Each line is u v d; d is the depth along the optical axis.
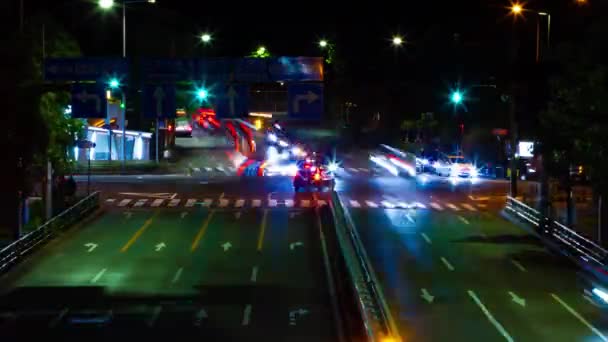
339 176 75.38
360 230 44.53
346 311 26.38
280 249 39.00
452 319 26.33
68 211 43.97
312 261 36.31
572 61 34.31
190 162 87.00
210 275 33.50
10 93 28.64
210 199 56.06
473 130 90.31
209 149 100.06
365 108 119.88
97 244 40.19
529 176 74.50
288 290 30.69
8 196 38.88
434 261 36.44
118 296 29.70
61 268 34.78
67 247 39.41
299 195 58.50
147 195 58.31
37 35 37.84
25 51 29.53
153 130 91.62
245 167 82.12
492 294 30.09
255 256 37.47
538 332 24.77
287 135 102.81
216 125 123.50
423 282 32.09
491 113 89.75
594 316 26.83
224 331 24.56
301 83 38.44
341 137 113.81
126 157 88.19
